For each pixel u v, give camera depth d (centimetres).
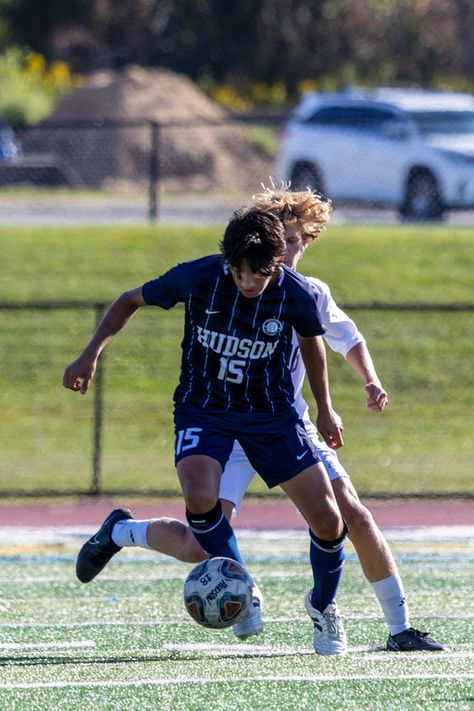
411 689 1872
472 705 1788
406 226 7238
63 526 3578
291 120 8862
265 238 1777
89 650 2181
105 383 5531
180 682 1920
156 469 4544
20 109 11506
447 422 5203
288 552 3203
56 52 16038
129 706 1788
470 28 16238
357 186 8444
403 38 16000
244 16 16025
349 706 1786
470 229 7138
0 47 15812
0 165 10400
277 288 1864
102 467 4553
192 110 12031
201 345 1902
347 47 15988
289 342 1925
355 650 2147
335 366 5603
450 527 3584
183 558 2130
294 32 15988
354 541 2100
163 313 5925
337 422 1984
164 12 16175
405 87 15038
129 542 2173
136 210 8444
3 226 7106
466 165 8038
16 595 2692
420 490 4219
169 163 11100
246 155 11612
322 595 2077
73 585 2802
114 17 16150
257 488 4281
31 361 5669
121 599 2656
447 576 2905
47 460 4653
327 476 1967
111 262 6569
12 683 1920
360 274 6419
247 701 1812
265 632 2325
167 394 5456
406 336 5841
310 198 2055
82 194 9756
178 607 2573
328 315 2069
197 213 8250
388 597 2122
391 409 5322
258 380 1900
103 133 11175
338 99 8700
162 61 16188
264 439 1923
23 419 5191
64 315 6025
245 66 16050
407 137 8256
